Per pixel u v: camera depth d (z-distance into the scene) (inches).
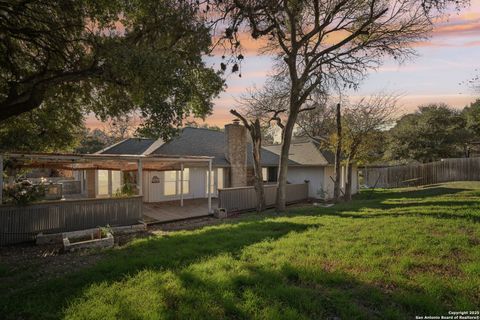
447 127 1242.6
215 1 173.0
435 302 151.9
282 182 630.5
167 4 306.8
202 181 885.2
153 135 376.2
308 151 983.6
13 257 335.0
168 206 714.8
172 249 286.8
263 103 761.6
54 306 172.9
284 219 432.1
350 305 153.6
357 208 518.3
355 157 715.4
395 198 660.1
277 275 196.2
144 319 150.0
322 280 185.5
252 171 954.7
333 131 815.7
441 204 476.4
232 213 663.8
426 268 200.4
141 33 364.8
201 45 273.7
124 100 414.9
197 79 409.4
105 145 1428.4
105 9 358.0
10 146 494.9
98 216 477.4
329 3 572.1
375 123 699.4
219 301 165.0
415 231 294.4
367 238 281.1
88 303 173.2
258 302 161.2
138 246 318.7
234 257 249.4
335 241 276.5
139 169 535.5
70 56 379.9
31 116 482.9
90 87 420.5
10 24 329.7
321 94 676.1
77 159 469.1
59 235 419.5
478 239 260.1
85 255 305.6
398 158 1268.5
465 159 915.4
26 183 482.6
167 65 307.9
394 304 155.6
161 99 338.0
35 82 355.6
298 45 607.8
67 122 522.9
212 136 992.2
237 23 171.6
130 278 209.2
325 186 902.4
